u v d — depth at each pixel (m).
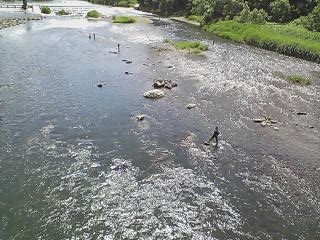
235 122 35.66
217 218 22.30
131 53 61.00
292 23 77.31
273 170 27.62
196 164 28.00
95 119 35.22
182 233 21.02
